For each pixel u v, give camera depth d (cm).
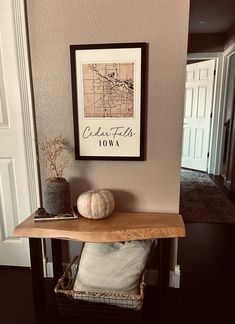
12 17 154
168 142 153
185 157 548
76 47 145
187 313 157
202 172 515
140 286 141
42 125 161
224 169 477
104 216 149
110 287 140
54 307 163
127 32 142
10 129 174
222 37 455
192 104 515
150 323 150
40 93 157
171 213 161
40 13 146
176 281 178
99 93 149
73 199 168
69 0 142
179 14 137
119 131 154
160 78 145
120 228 138
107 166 161
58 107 157
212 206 336
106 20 142
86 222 146
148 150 156
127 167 160
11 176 184
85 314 145
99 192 151
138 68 144
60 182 150
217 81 466
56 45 149
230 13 367
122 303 137
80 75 148
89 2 141
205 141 503
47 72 153
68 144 162
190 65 505
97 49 144
